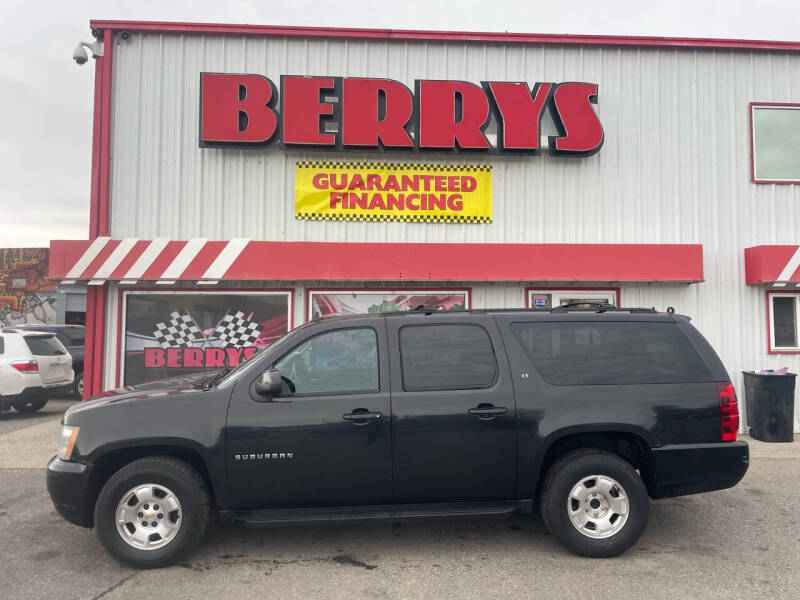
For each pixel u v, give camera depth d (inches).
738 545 186.7
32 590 155.9
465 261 364.8
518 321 187.5
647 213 390.9
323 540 191.8
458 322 185.9
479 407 175.5
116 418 170.4
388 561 174.6
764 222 394.0
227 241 358.6
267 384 167.0
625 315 190.2
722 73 399.9
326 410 172.4
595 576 163.2
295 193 379.6
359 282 375.9
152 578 163.2
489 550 182.9
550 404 176.7
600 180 391.2
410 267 362.6
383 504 175.6
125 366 366.9
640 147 393.7
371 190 382.9
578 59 395.5
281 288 373.7
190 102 378.9
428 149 378.0
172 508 168.6
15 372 433.7
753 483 259.3
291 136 371.2
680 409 178.5
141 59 378.3
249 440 169.3
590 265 367.9
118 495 166.9
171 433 168.2
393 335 182.9
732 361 381.7
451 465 174.1
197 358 371.2
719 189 394.0
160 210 373.7
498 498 177.5
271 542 189.9
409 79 388.5
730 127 397.7
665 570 167.3
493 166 388.8
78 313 1031.6
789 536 194.9
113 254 354.3
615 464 175.0
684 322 190.4
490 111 386.6
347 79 374.9
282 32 380.8
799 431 377.1
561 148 380.2
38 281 1130.0
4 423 421.4
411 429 173.2
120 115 375.6
